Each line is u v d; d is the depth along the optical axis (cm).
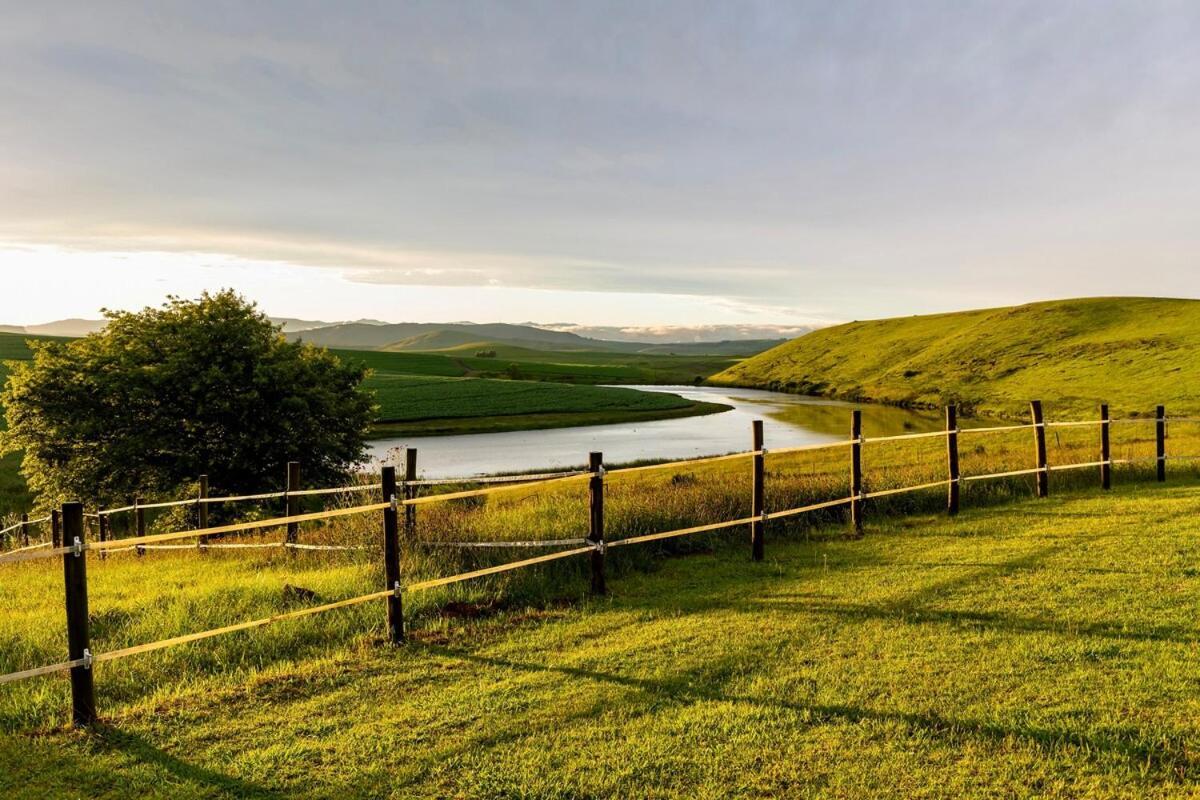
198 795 415
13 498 3244
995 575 796
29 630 720
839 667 564
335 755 457
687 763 432
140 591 913
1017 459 1716
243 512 2303
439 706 522
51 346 2503
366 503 1129
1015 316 11988
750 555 970
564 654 620
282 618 605
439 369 14575
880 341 13962
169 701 543
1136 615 643
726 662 585
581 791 408
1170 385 6347
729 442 5262
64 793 420
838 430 6038
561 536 986
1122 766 409
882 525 1117
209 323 2534
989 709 483
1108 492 1303
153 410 2420
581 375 15162
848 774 414
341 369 2852
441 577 866
